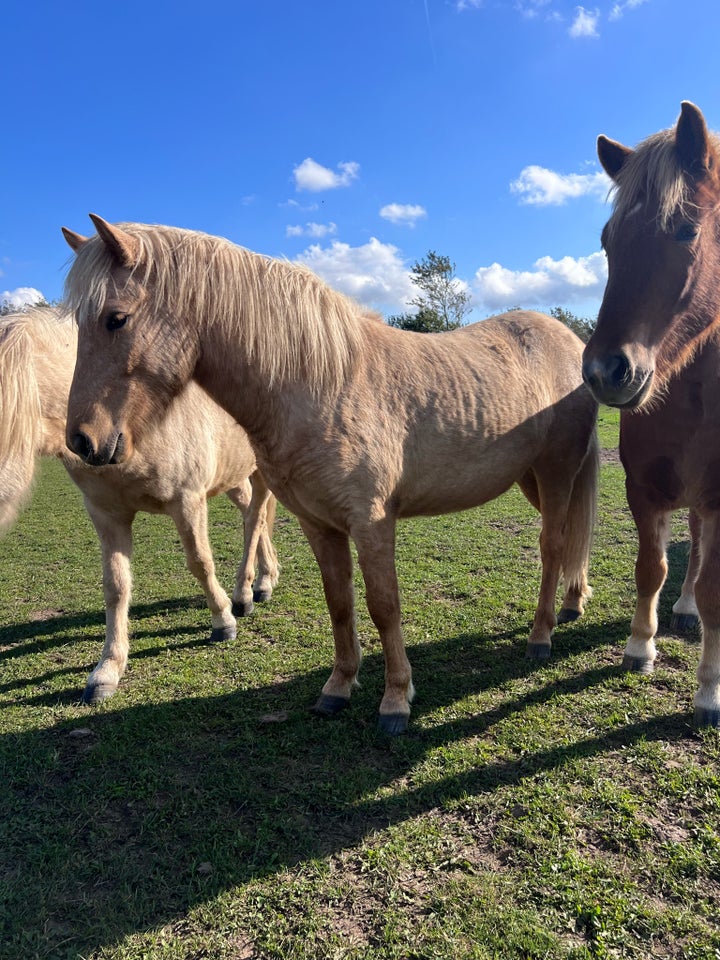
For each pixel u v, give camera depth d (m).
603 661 3.39
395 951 1.66
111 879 1.99
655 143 2.33
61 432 3.37
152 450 3.32
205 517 3.86
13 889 1.96
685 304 2.38
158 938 1.75
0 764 2.68
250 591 4.60
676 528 6.36
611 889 1.84
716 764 2.42
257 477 4.63
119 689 3.40
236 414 2.71
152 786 2.48
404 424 2.77
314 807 2.30
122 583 3.52
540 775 2.41
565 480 3.51
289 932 1.75
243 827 2.22
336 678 3.11
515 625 4.00
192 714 3.07
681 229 2.27
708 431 2.66
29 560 6.48
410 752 2.62
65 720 3.06
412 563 5.53
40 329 3.27
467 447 2.97
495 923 1.73
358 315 2.98
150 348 2.46
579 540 3.75
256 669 3.60
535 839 2.05
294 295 2.60
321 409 2.60
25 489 3.24
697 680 2.82
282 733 2.85
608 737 2.65
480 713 2.92
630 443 3.02
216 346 2.59
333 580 3.00
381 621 2.76
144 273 2.44
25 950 1.72
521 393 3.20
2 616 4.80
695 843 2.01
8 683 3.56
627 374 2.25
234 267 2.58
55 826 2.26
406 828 2.16
